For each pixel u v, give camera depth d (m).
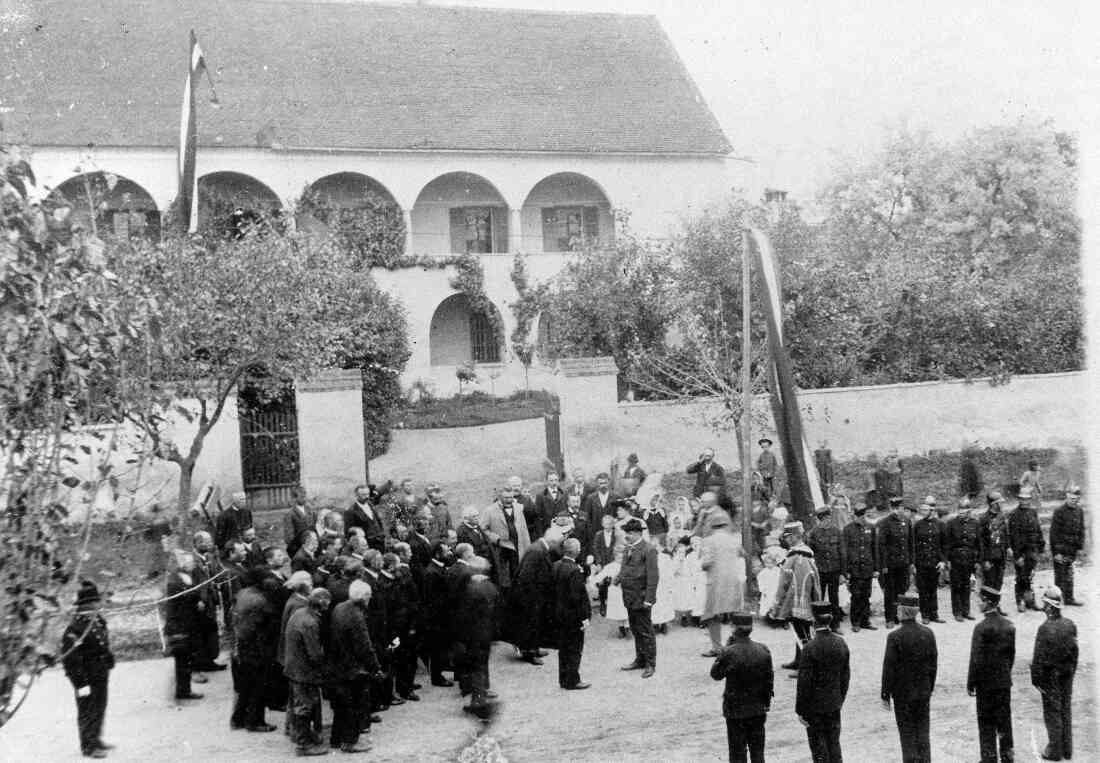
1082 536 17.33
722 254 26.56
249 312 19.25
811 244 27.78
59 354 7.16
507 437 29.84
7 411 6.97
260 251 19.78
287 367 20.12
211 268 19.17
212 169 32.97
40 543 7.11
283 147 33.59
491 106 37.66
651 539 16.23
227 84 34.66
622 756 10.69
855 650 14.80
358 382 22.52
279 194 33.78
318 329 20.47
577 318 28.02
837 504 18.09
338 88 36.12
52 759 10.77
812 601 13.58
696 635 15.77
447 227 38.31
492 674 14.07
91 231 7.67
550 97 38.88
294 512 17.66
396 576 12.68
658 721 11.78
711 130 39.31
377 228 34.88
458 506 23.69
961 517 16.47
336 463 22.31
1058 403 29.17
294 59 36.56
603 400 25.25
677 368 26.56
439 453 28.33
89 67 32.78
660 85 40.69
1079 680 13.23
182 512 17.97
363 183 36.34
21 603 6.95
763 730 9.84
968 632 15.67
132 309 8.45
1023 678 13.50
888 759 10.62
